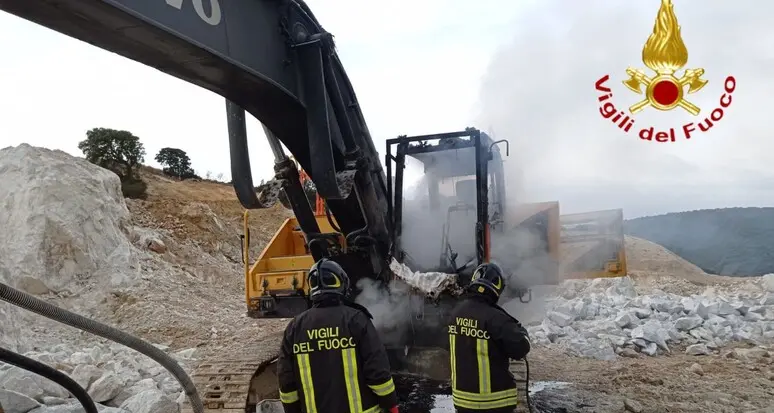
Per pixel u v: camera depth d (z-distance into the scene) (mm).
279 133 4809
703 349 10703
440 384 6387
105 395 6734
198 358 10211
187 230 23000
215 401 5812
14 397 5812
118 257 16781
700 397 7480
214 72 3877
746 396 7547
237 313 15359
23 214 15875
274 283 7555
